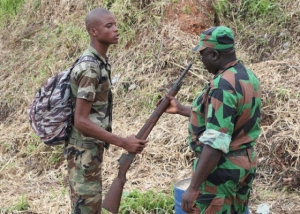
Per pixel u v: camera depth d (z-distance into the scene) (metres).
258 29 6.34
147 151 5.19
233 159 2.96
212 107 2.85
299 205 4.23
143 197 4.39
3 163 5.86
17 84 7.08
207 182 3.00
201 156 2.86
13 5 8.45
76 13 7.37
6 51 7.84
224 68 2.97
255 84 2.99
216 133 2.81
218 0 6.61
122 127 5.68
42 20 7.90
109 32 3.37
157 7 6.61
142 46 6.47
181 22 6.48
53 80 3.48
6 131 6.40
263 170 4.75
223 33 2.94
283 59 5.90
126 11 6.66
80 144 3.49
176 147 5.17
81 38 6.98
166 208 4.29
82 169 3.50
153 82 6.10
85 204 3.54
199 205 3.05
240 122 2.94
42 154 5.73
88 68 3.31
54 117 3.44
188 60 6.12
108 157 5.34
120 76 6.34
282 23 6.23
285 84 5.39
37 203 4.74
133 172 5.00
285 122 4.94
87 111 3.34
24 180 5.41
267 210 4.18
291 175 4.55
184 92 5.81
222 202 3.00
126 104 6.04
